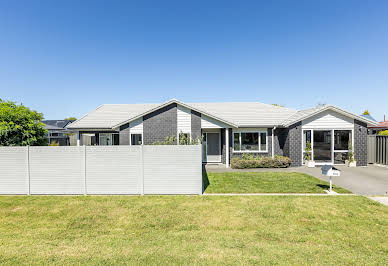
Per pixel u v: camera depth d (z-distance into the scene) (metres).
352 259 4.01
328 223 5.72
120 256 4.14
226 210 6.67
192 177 8.32
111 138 18.84
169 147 8.30
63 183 8.45
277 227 5.53
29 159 8.46
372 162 15.34
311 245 4.62
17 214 6.53
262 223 5.77
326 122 15.10
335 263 3.89
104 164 8.38
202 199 7.72
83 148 8.38
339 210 6.56
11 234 5.29
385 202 7.32
